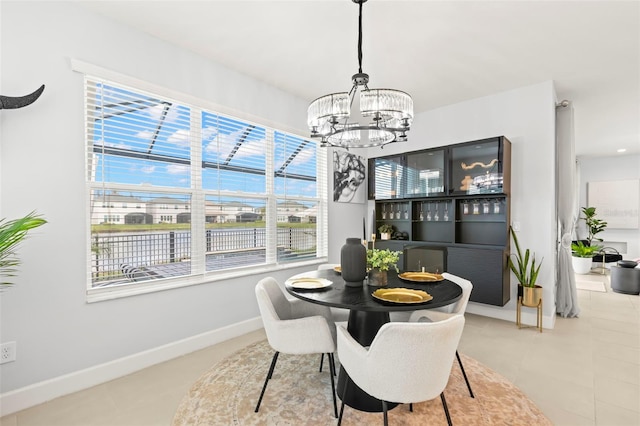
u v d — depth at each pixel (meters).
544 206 3.27
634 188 6.69
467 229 3.77
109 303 2.22
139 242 2.41
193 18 2.24
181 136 2.66
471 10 2.11
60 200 2.02
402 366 1.32
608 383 2.15
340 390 1.96
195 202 2.75
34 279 1.92
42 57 1.95
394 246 4.10
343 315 2.49
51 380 1.97
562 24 2.27
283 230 3.54
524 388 2.09
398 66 2.93
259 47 2.62
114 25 2.25
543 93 3.27
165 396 1.99
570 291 3.62
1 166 1.82
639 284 4.71
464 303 1.96
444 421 1.73
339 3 2.05
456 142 3.86
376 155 4.64
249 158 3.19
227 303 2.94
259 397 1.89
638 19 2.19
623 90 3.47
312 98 3.73
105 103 2.23
